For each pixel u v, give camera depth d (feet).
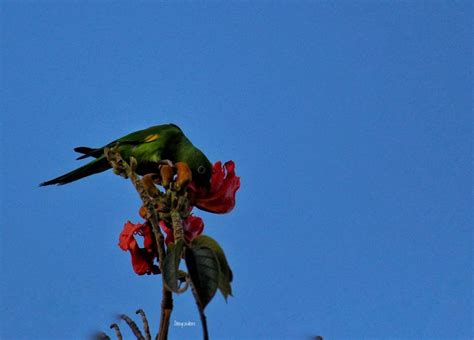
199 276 15.38
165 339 16.93
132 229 19.76
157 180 19.94
